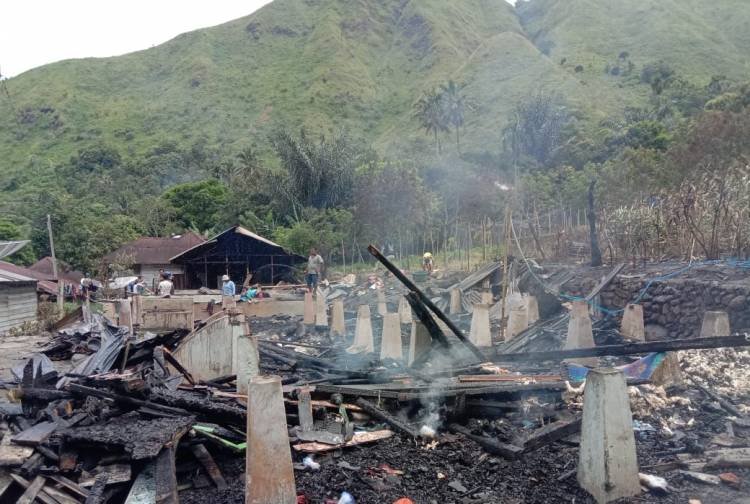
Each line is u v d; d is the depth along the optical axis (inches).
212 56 7273.6
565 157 2239.2
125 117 6013.8
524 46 4473.4
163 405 264.7
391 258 1408.7
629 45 4697.3
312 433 262.4
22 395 279.3
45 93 6427.2
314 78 6141.7
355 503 206.7
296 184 2150.6
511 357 319.3
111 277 1546.5
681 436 251.1
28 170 4628.4
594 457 203.5
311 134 4867.1
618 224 690.8
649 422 270.2
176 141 4990.2
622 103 3324.3
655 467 221.8
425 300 332.2
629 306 409.4
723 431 258.5
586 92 3503.9
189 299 605.9
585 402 209.6
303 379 361.4
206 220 2405.3
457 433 272.2
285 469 191.8
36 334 810.8
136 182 3484.3
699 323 426.0
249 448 190.4
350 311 728.3
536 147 2449.6
